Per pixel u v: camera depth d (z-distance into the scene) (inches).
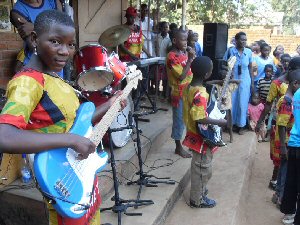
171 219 138.1
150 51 317.1
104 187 136.2
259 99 268.2
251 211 171.3
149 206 132.0
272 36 634.8
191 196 146.3
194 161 141.7
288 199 150.2
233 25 781.9
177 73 173.2
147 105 258.1
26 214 117.0
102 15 283.4
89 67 120.8
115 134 157.4
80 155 63.5
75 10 280.8
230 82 214.4
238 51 242.2
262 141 274.5
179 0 581.0
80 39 284.5
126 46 254.1
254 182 203.9
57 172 60.4
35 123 59.6
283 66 273.9
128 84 93.2
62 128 62.4
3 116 52.2
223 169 190.5
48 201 60.7
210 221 136.9
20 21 113.7
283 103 153.9
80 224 67.4
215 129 135.0
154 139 188.4
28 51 116.7
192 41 263.3
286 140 158.4
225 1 682.8
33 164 59.5
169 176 161.0
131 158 156.4
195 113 128.3
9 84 57.0
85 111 67.1
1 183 120.6
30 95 55.5
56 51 58.6
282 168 166.1
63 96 61.6
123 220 122.0
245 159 207.0
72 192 63.5
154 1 487.5
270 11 933.8
